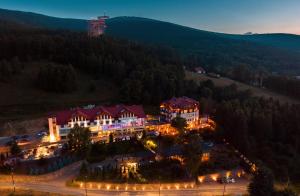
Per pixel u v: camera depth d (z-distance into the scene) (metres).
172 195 89.62
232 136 128.62
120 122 126.25
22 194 82.75
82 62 194.12
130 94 161.12
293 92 198.62
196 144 101.94
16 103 146.88
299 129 134.88
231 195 91.75
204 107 153.12
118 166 98.75
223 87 188.12
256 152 122.62
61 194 84.31
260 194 83.50
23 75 172.25
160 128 132.00
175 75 183.88
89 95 166.88
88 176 92.25
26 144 113.44
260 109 143.38
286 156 123.00
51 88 164.00
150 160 105.12
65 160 98.81
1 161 98.00
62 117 119.81
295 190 103.19
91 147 108.06
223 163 112.12
